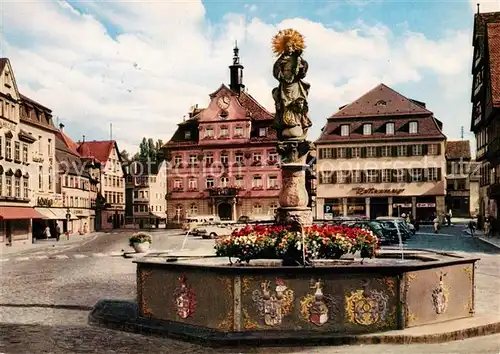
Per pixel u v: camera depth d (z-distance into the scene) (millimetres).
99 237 59938
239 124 76188
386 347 9602
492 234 45344
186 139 78812
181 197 77688
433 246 33906
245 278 10023
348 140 67188
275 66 14430
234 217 75250
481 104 54156
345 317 10055
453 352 9289
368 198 67062
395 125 66875
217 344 9703
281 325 10023
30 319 12938
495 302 13797
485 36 49062
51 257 32031
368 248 12359
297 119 14273
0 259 31578
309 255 11938
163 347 9992
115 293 16703
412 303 10344
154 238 52906
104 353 9773
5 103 47000
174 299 10992
